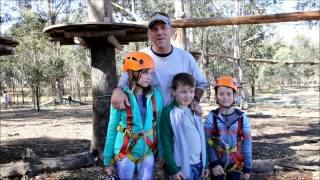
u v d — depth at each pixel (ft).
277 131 28.35
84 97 117.19
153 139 8.63
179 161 8.82
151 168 8.55
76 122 41.47
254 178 15.37
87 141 23.82
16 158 19.11
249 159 9.93
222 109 10.09
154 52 9.26
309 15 19.13
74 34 14.80
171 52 9.29
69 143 23.18
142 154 8.45
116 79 16.96
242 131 9.91
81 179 14.76
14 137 27.84
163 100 9.20
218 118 9.95
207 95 79.77
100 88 16.48
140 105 8.56
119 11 70.49
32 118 50.42
